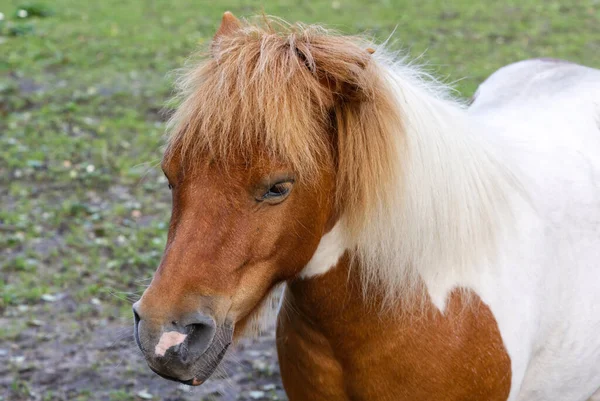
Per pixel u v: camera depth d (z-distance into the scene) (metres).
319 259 2.37
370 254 2.32
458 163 2.40
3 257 6.02
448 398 2.44
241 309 2.18
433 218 2.34
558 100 3.15
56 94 9.65
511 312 2.50
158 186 7.31
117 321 5.25
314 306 2.45
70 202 6.90
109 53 11.33
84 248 6.16
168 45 11.74
